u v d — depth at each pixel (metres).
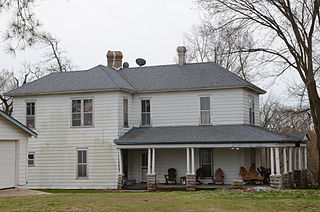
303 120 33.59
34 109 29.39
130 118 29.06
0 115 20.78
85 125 28.28
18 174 21.91
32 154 29.08
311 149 40.12
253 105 29.73
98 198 17.77
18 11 10.14
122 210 14.17
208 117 27.92
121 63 33.59
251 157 28.58
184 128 27.84
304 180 29.36
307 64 25.45
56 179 28.44
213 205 15.45
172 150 28.42
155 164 28.67
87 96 28.36
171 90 28.47
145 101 29.41
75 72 30.52
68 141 28.47
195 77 29.08
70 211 13.93
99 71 29.86
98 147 27.83
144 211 13.97
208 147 25.25
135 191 25.47
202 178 27.58
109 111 27.80
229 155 27.33
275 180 23.64
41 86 29.58
